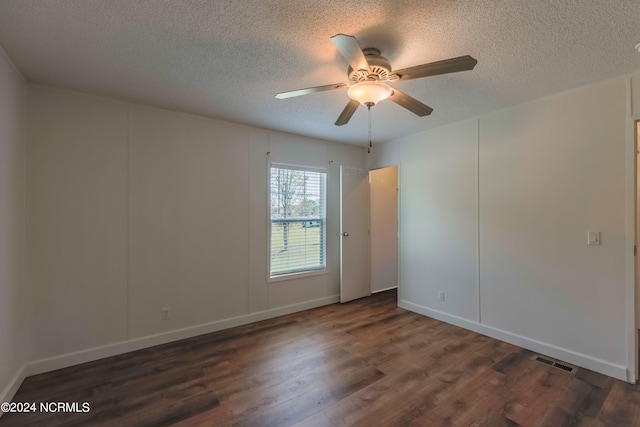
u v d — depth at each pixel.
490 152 3.12
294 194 4.05
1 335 1.98
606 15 1.57
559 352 2.63
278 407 1.99
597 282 2.43
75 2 1.49
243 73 2.24
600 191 2.41
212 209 3.30
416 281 3.94
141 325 2.88
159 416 1.90
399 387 2.22
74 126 2.57
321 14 1.58
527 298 2.85
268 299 3.74
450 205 3.52
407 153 4.04
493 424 1.83
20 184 2.29
